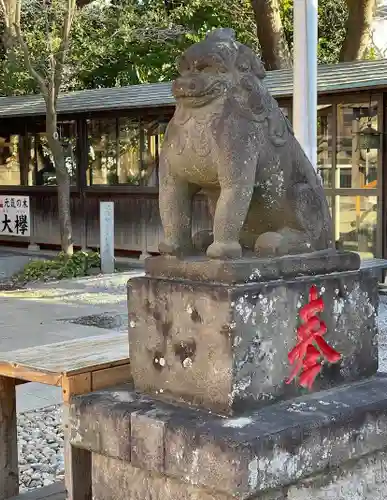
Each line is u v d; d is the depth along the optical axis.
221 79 2.35
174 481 2.29
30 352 3.11
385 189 8.73
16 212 12.87
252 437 2.04
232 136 2.31
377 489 2.48
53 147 10.97
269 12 12.77
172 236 2.51
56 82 10.84
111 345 3.24
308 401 2.38
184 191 2.52
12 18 11.34
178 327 2.37
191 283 2.34
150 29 13.64
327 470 2.28
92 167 12.17
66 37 10.96
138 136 11.48
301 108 5.90
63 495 3.25
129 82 17.64
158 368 2.47
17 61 12.63
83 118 12.02
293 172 2.53
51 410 4.96
